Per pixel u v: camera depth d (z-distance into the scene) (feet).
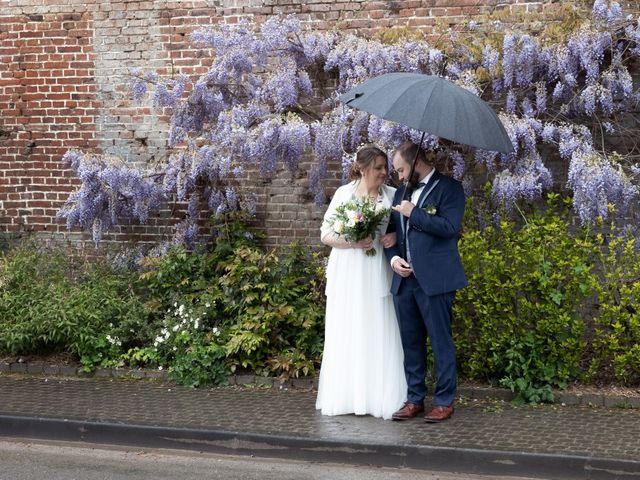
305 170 25.68
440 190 18.12
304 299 23.16
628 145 22.89
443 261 17.98
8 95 27.86
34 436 18.54
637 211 22.26
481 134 16.62
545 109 22.43
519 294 20.98
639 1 22.47
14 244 27.84
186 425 17.97
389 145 22.12
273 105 24.44
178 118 24.56
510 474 15.88
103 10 26.96
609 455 15.66
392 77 17.87
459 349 21.16
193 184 25.18
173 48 26.53
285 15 25.63
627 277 20.40
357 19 24.99
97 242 25.17
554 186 23.34
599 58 22.17
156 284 24.49
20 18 27.58
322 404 19.10
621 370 20.11
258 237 25.91
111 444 18.08
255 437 17.28
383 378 18.76
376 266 18.85
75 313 23.26
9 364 23.43
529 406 19.60
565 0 23.31
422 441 16.72
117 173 24.18
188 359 22.06
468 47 22.99
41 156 27.71
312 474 16.16
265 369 22.20
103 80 27.14
